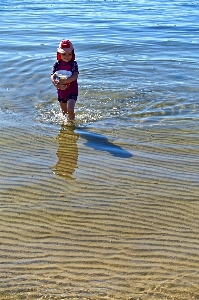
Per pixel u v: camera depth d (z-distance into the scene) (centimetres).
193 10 2480
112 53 1507
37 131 892
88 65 1361
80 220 604
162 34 1806
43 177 713
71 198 655
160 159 778
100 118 967
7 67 1307
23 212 620
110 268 512
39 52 1477
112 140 856
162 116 979
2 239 562
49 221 601
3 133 876
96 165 754
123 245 553
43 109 1009
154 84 1188
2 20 2072
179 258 528
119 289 478
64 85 927
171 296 467
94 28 1908
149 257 530
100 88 1153
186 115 982
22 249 545
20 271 506
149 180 706
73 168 743
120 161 768
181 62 1395
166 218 608
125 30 1878
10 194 664
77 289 479
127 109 1019
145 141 852
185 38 1736
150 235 572
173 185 691
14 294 471
